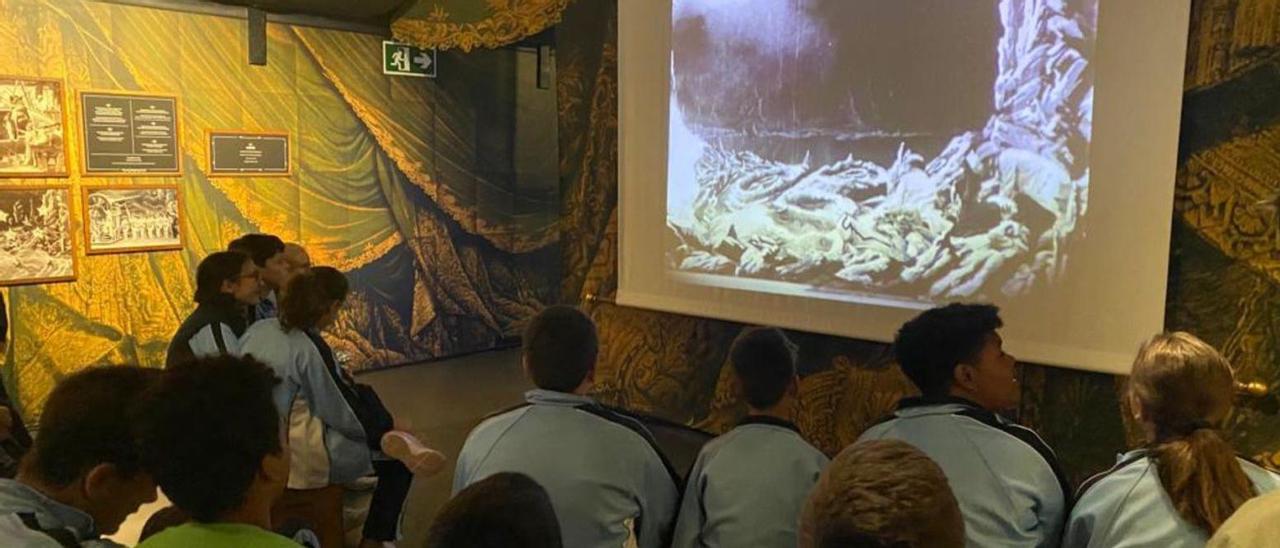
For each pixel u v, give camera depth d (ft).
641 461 6.26
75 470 4.45
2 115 15.11
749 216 14.53
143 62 16.84
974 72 11.68
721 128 14.79
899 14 12.42
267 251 11.65
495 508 3.53
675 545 6.37
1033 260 11.27
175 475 4.05
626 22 15.99
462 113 22.12
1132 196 10.34
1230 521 3.18
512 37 17.43
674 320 16.03
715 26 14.71
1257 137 9.46
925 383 6.37
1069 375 11.21
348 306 20.33
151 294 17.26
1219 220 9.81
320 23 19.29
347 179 20.07
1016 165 11.35
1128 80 10.28
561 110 17.72
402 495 10.59
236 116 18.20
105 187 16.47
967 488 5.67
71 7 15.84
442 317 22.21
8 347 15.42
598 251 17.31
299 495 9.50
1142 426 5.46
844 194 13.26
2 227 15.26
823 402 13.97
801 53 13.62
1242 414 9.75
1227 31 9.63
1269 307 9.44
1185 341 5.21
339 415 9.45
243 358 4.44
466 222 22.50
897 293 12.75
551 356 6.33
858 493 3.22
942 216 12.15
